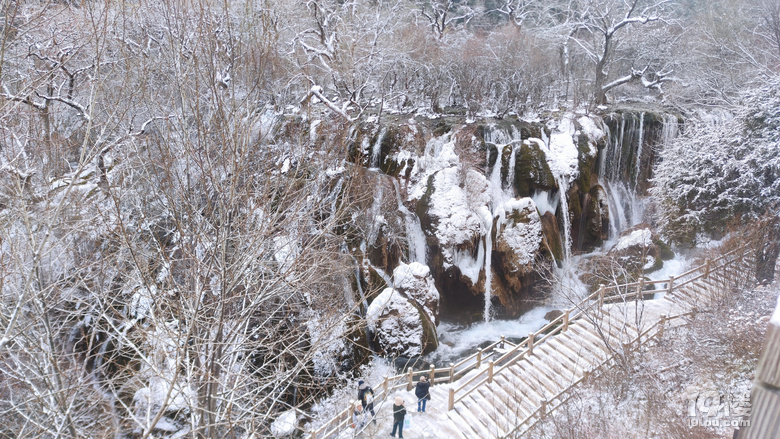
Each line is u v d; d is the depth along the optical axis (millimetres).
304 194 10367
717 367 11961
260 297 8695
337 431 13641
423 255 23031
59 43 13648
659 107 32688
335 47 22859
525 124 28312
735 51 29656
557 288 22781
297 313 14242
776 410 1142
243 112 8625
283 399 15367
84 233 10336
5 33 8023
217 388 8945
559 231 25781
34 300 8227
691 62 33844
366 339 18906
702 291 17375
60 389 7910
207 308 8305
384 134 24828
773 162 17375
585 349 15344
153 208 10984
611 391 12812
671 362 13203
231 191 7668
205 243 8797
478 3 43719
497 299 23016
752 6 31844
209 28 8891
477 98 28906
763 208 18094
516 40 31875
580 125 27984
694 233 22094
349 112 21141
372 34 27141
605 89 32750
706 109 31000
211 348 7852
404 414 12742
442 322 22750
